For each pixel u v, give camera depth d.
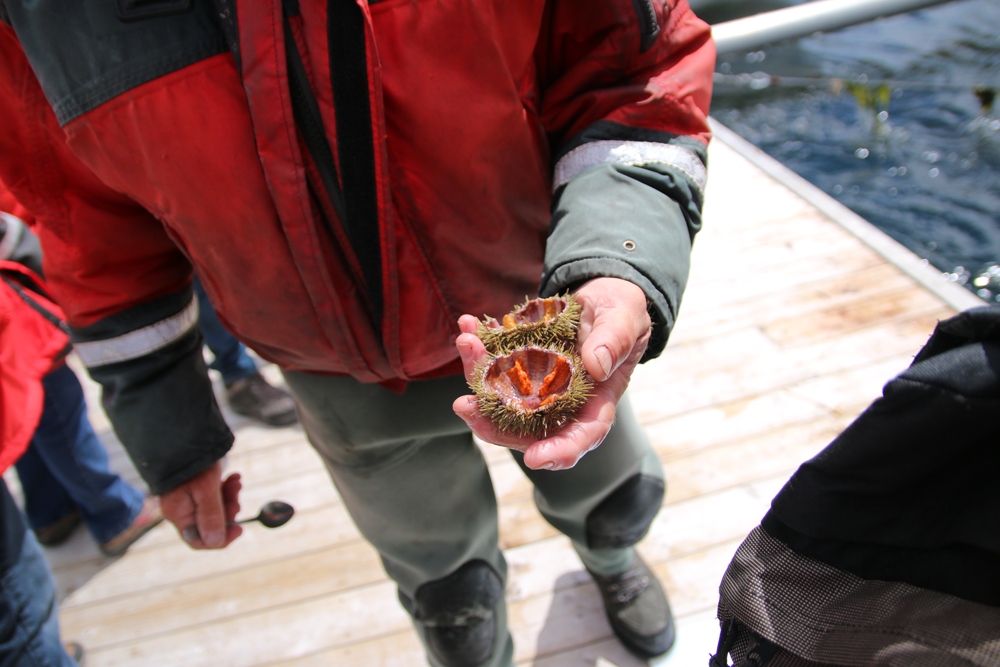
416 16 0.58
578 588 1.41
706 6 3.06
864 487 0.45
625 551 1.22
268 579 1.52
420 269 0.72
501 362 0.68
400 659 1.34
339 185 0.63
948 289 1.82
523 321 0.71
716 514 1.47
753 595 0.52
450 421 0.88
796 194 2.28
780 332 1.82
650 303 0.63
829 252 2.03
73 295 0.76
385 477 0.92
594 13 0.68
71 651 1.42
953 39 3.01
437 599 1.02
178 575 1.56
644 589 1.30
